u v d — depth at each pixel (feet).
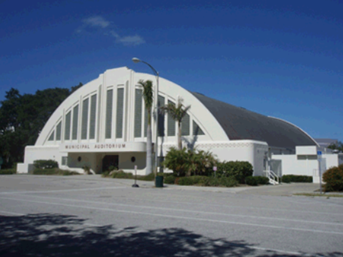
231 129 120.67
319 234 31.24
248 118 150.30
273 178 114.21
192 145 118.52
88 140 147.43
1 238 29.04
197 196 67.46
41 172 150.10
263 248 25.96
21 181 109.70
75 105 155.12
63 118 158.10
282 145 149.59
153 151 126.62
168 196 66.49
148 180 111.65
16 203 52.60
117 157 144.87
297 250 25.46
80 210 45.39
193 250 25.35
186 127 122.21
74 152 149.28
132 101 138.21
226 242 27.89
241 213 44.06
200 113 120.16
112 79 144.87
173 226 34.50
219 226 34.76
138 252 24.71
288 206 52.75
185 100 124.06
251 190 82.89
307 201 61.11
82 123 151.43
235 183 93.66
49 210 45.21
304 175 121.70
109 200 57.93
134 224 35.40
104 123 144.36
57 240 28.32
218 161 110.73
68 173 143.74
